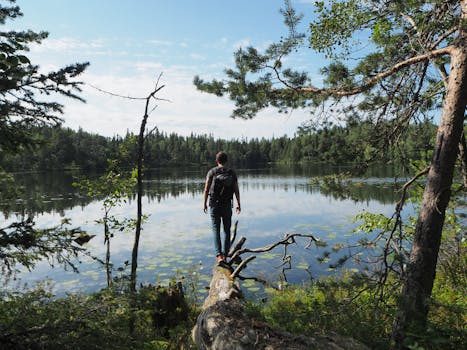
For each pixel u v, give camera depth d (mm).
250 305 4367
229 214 5383
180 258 10273
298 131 4438
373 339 3365
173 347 4520
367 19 3922
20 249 2924
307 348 2818
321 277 7016
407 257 3412
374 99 4355
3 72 2684
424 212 3277
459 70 3182
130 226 6660
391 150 4414
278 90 4312
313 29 4125
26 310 2824
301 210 18578
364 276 3604
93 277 8719
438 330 3031
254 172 65000
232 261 5438
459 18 3277
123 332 2973
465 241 5465
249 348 2885
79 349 2588
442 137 3244
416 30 3809
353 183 4199
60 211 18344
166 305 5641
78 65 2920
